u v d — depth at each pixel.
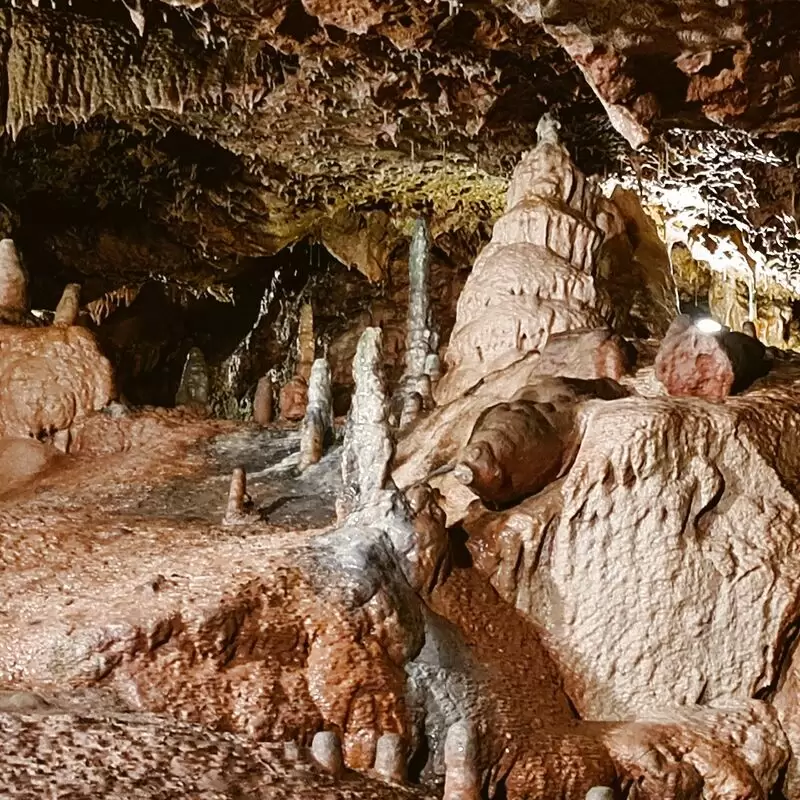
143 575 4.90
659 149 11.32
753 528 5.34
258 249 15.70
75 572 5.08
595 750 4.73
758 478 5.41
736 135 10.44
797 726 5.17
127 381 16.80
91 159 13.08
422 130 11.90
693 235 13.66
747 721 5.07
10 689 4.36
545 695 4.98
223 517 6.50
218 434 8.69
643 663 5.18
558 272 7.30
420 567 4.94
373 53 9.45
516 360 7.11
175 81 10.63
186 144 13.06
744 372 5.88
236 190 14.22
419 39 8.42
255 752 3.92
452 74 9.81
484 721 4.65
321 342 17.62
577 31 7.00
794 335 14.52
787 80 7.71
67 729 3.76
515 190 7.85
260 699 4.40
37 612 4.68
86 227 14.88
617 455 5.26
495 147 12.23
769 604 5.24
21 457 8.31
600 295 7.46
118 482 7.61
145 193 14.12
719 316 14.79
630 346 6.79
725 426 5.39
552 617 5.26
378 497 5.00
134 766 3.60
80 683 4.36
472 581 5.20
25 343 8.73
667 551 5.23
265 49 10.28
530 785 4.57
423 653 4.76
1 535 5.61
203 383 11.57
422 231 8.26
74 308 9.27
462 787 4.07
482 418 5.49
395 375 16.14
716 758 4.86
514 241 7.56
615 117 7.93
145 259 15.51
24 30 9.93
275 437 8.59
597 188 9.12
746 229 12.95
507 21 8.48
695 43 7.15
